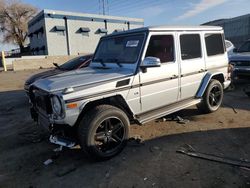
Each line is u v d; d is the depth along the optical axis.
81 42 37.81
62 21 35.53
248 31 27.20
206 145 4.25
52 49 35.09
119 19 41.84
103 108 3.81
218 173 3.37
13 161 4.07
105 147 3.95
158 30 4.52
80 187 3.26
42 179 3.50
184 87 5.09
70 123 3.59
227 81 6.31
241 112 6.03
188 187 3.11
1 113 7.18
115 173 3.53
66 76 4.29
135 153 4.08
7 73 21.12
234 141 4.36
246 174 3.31
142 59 4.25
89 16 38.06
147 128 5.16
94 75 4.12
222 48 6.07
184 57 5.02
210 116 5.80
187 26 5.17
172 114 6.01
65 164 3.87
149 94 4.43
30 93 4.55
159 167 3.61
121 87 4.01
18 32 52.25
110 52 4.95
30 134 5.28
